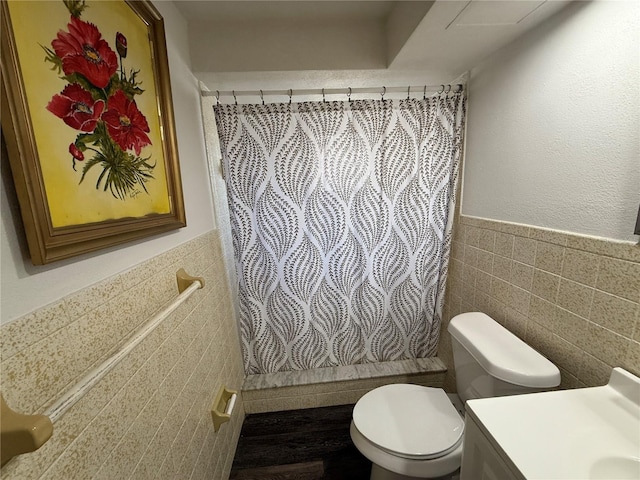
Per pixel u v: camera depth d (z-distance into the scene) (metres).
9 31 0.39
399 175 1.43
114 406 0.56
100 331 0.55
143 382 0.67
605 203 0.75
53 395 0.44
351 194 1.44
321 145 1.38
